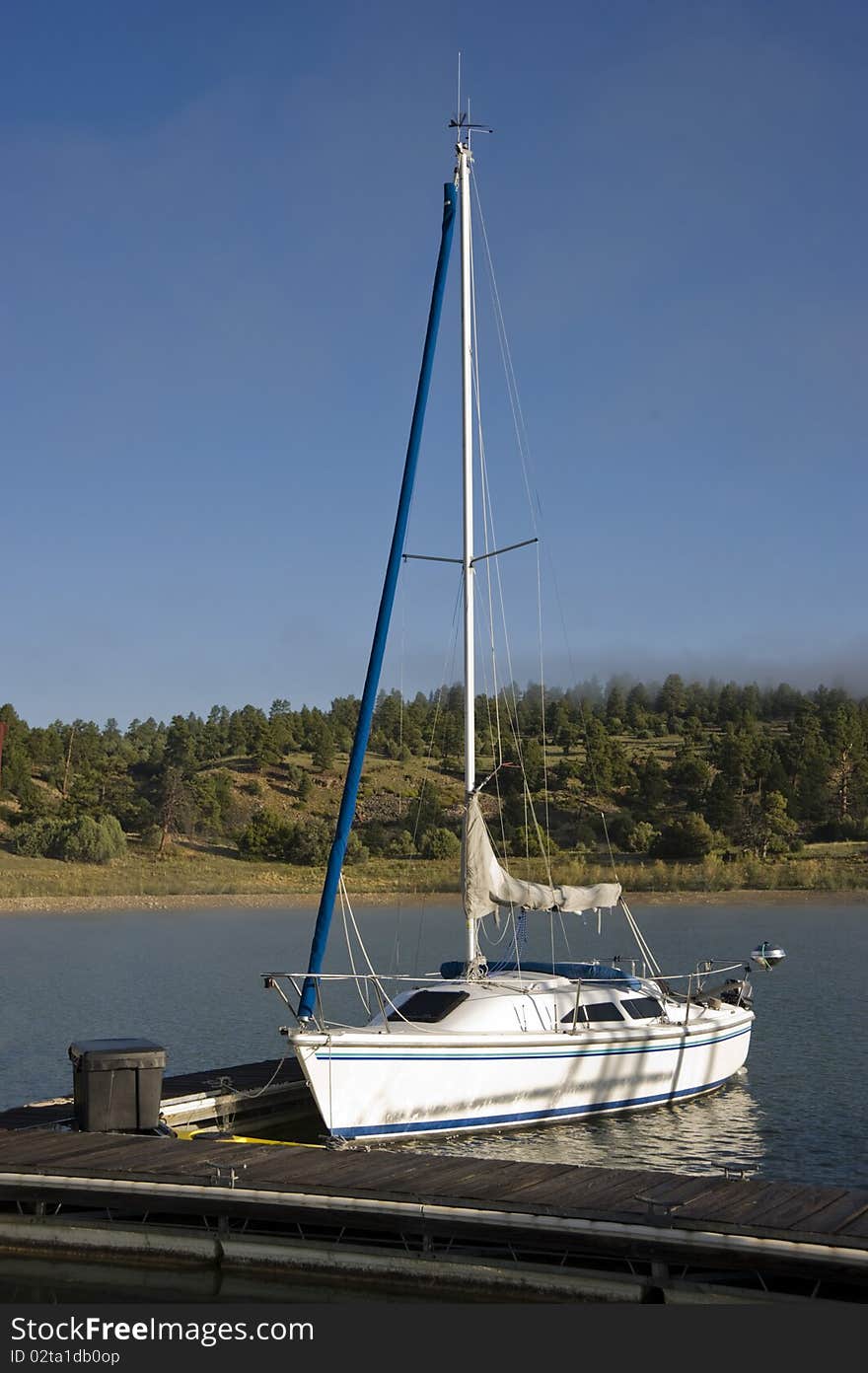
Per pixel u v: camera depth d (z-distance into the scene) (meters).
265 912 74.56
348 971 42.91
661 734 167.62
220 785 123.81
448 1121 17.64
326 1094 16.52
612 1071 19.47
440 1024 18.31
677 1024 20.50
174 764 134.50
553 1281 12.16
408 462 20.86
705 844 98.44
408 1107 17.20
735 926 60.03
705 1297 11.71
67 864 95.56
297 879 90.50
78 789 116.19
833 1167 17.05
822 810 116.06
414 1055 17.23
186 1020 31.33
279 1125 19.66
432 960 46.34
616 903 21.22
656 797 118.56
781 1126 19.34
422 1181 13.34
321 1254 12.91
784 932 56.28
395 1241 12.88
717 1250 11.49
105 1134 15.79
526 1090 18.41
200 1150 14.84
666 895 78.44
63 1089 23.00
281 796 129.25
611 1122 19.47
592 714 169.62
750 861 93.12
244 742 156.25
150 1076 16.47
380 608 20.20
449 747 137.50
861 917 64.50
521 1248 12.37
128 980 40.00
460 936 56.59
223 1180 13.39
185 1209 13.40
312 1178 13.48
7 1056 26.19
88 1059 16.19
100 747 146.50
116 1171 13.73
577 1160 17.25
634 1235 11.82
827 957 45.72
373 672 19.94
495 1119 18.14
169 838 108.44
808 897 76.56
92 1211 14.02
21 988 37.81
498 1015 18.61
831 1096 21.62
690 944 51.00
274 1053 26.59
